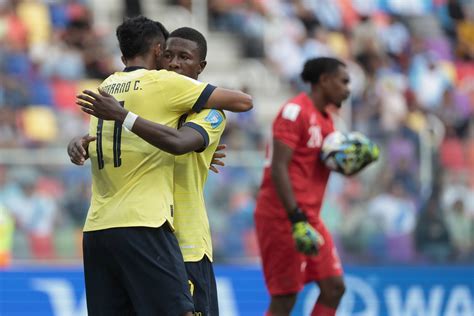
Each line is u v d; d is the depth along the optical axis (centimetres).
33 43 4569
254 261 3516
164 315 1577
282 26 5194
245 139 3653
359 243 3666
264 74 5003
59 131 4022
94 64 4566
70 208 3412
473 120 4647
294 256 2314
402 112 4784
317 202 2338
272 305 2362
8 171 3372
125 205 1595
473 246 3753
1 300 3334
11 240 3362
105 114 1540
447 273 3709
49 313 3366
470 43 5494
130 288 1598
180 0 5128
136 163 1605
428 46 5372
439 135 4203
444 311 3703
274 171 2248
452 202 3769
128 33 1689
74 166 3422
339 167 2305
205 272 1703
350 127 4172
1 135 3803
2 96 4141
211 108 1622
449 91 4806
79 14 4800
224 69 5022
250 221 3509
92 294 1653
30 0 4784
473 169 3806
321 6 5309
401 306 3656
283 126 2259
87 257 1656
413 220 3716
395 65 5209
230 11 5169
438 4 5597
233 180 3506
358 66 5094
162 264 1584
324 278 2328
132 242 1584
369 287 3644
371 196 3694
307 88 4953
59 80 4419
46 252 3394
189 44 1727
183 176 1681
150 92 1619
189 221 1683
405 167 3762
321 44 5175
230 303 3478
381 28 5341
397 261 3691
